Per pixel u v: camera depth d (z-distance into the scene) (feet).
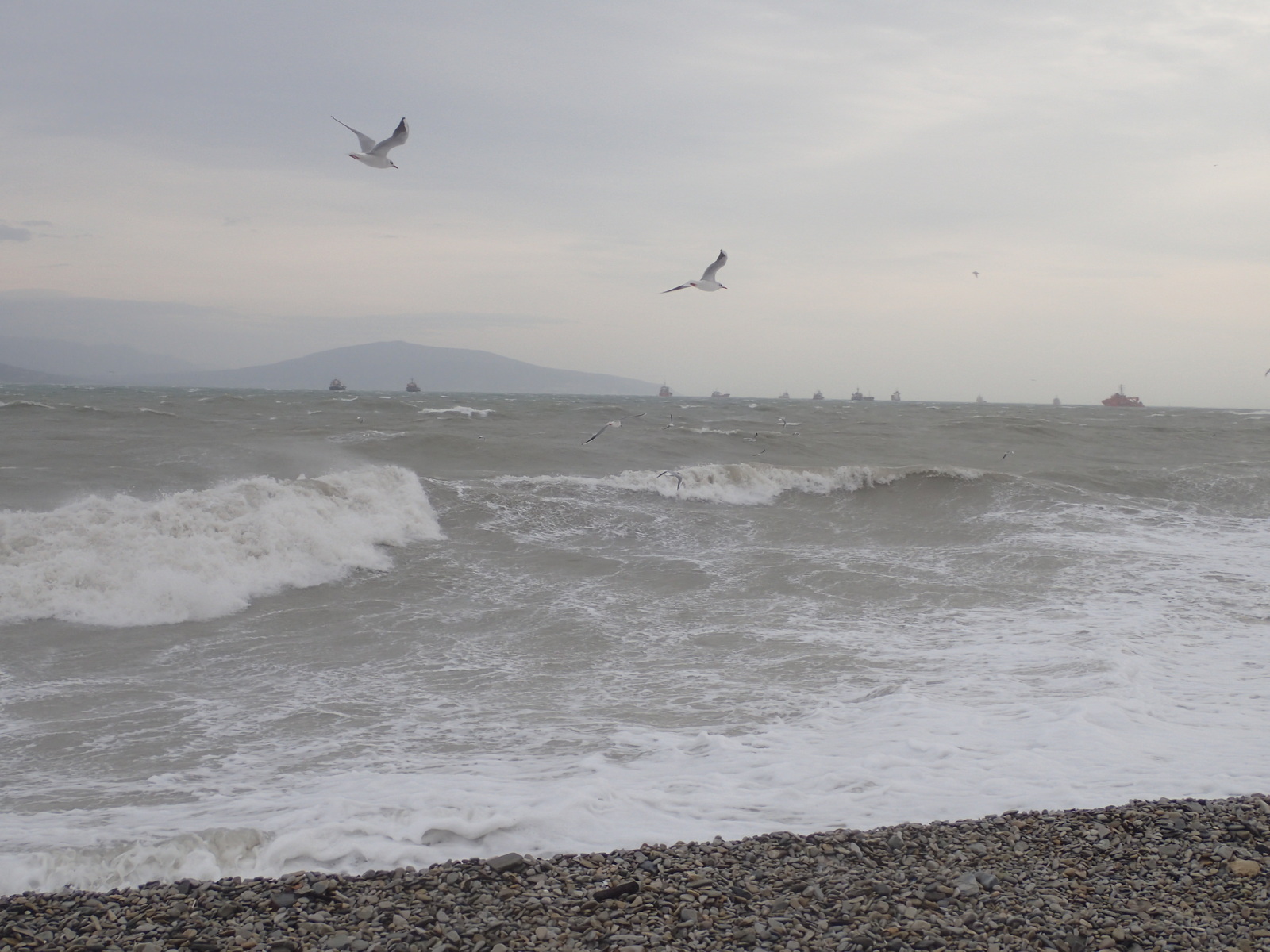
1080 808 22.61
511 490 71.20
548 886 18.53
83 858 19.13
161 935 16.57
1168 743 27.37
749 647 38.81
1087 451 126.62
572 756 26.76
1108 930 16.92
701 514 69.41
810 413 225.76
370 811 21.83
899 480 81.51
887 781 24.66
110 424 113.19
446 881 18.74
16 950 15.92
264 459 81.61
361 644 38.65
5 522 47.44
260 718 29.86
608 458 94.84
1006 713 30.32
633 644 39.19
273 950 16.15
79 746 27.14
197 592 42.98
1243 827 21.18
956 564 55.72
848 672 35.45
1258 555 59.57
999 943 16.48
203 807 22.57
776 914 17.49
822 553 59.11
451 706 31.37
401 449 91.97
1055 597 47.80
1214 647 38.83
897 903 17.92
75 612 40.98
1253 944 16.46
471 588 48.39
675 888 18.45
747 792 23.98
